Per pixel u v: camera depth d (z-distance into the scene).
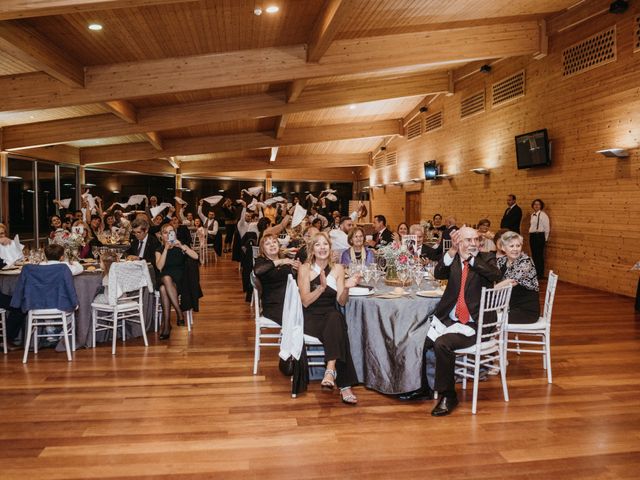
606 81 7.82
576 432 3.04
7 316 4.76
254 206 10.00
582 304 6.91
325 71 8.05
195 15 6.02
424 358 3.55
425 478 2.53
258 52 7.74
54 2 4.60
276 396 3.62
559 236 8.98
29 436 2.99
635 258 7.36
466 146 12.32
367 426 3.12
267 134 15.08
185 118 10.09
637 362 4.40
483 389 3.76
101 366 4.30
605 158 7.86
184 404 3.47
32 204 11.70
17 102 7.35
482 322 3.31
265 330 5.51
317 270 3.79
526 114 9.87
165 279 5.28
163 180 18.14
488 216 11.36
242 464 2.67
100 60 7.15
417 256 5.09
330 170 22.34
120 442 2.91
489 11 8.07
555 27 8.84
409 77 12.23
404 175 16.77
